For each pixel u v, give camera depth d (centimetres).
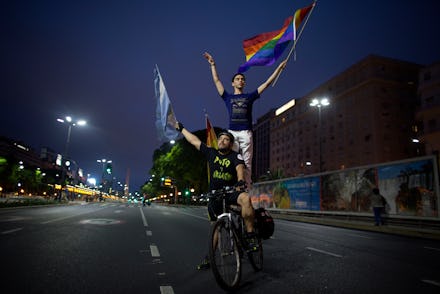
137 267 490
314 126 9369
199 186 5991
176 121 493
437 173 1426
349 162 7944
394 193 1625
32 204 2659
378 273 492
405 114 7450
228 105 527
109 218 1457
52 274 429
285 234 1082
